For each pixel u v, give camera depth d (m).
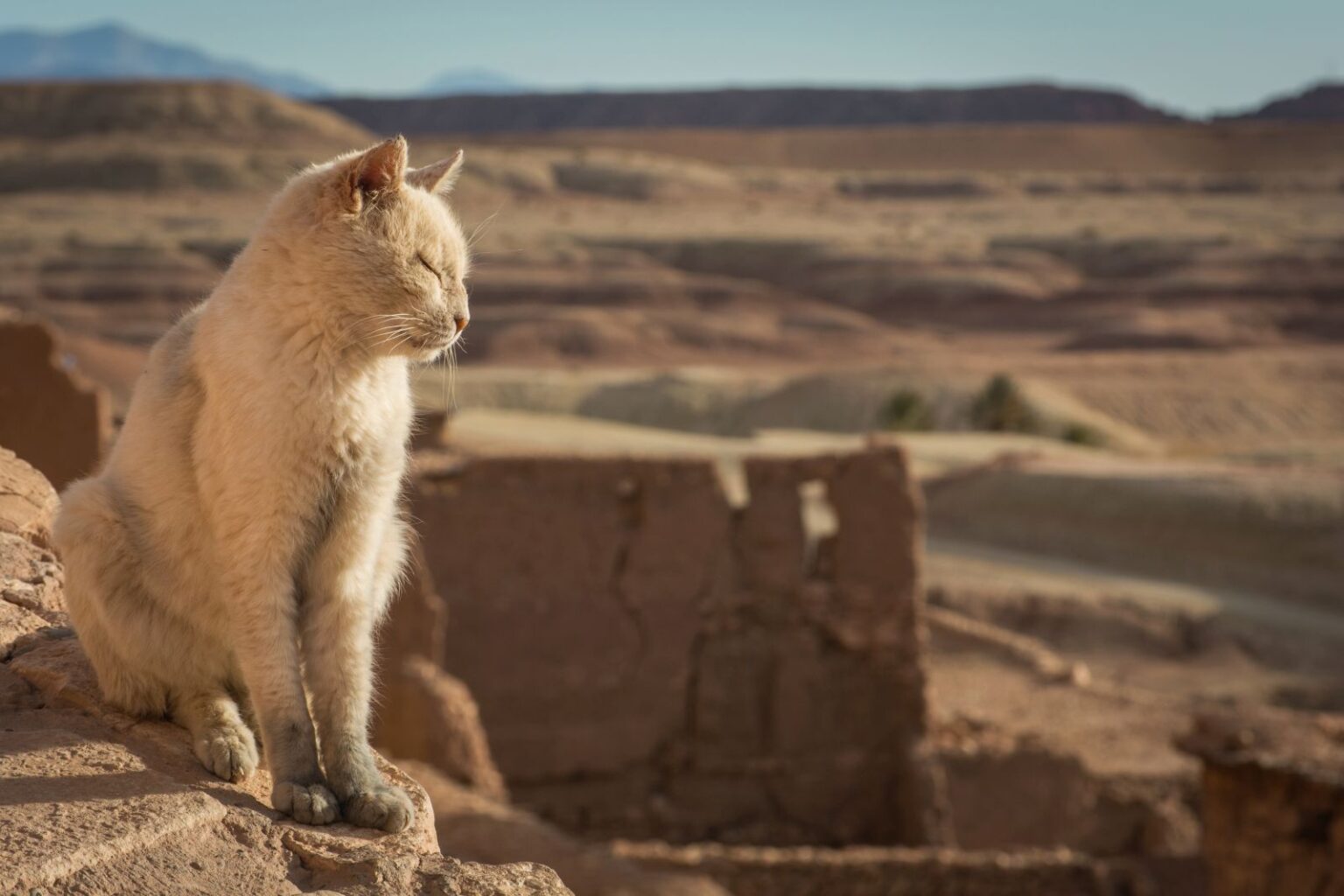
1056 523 53.94
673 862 17.94
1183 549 51.34
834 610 23.23
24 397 16.91
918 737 23.16
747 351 123.88
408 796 4.08
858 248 156.25
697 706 22.97
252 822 3.69
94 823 3.41
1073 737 27.00
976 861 18.41
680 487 22.92
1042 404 86.94
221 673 4.36
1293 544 50.88
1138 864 19.73
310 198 3.97
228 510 3.89
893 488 23.23
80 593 4.17
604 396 92.56
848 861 18.17
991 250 162.62
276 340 3.88
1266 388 99.06
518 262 140.38
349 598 4.12
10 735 4.00
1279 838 16.80
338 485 4.01
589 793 22.66
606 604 22.75
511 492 22.44
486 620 22.36
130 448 4.16
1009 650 33.53
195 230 147.50
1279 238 162.12
